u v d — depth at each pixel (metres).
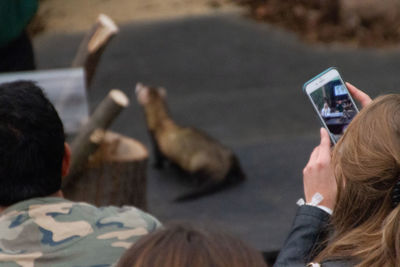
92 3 18.84
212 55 15.52
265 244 7.69
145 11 18.19
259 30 16.77
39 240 2.87
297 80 14.12
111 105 6.23
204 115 12.73
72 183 6.62
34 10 6.84
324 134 3.10
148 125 10.87
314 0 17.33
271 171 10.30
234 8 18.19
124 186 6.88
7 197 3.05
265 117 12.52
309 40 16.06
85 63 6.92
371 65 14.55
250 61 15.15
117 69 14.94
